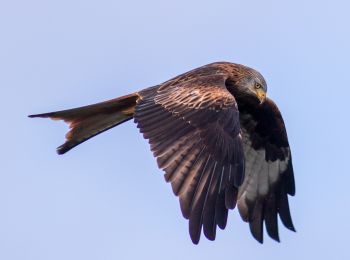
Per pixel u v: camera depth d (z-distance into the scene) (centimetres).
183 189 1330
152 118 1418
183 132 1392
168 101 1442
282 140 1767
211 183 1348
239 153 1399
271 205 1750
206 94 1446
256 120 1766
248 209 1738
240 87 1702
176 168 1350
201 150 1377
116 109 1527
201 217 1315
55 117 1527
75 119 1533
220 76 1543
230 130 1413
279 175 1764
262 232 1730
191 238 1299
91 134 1545
